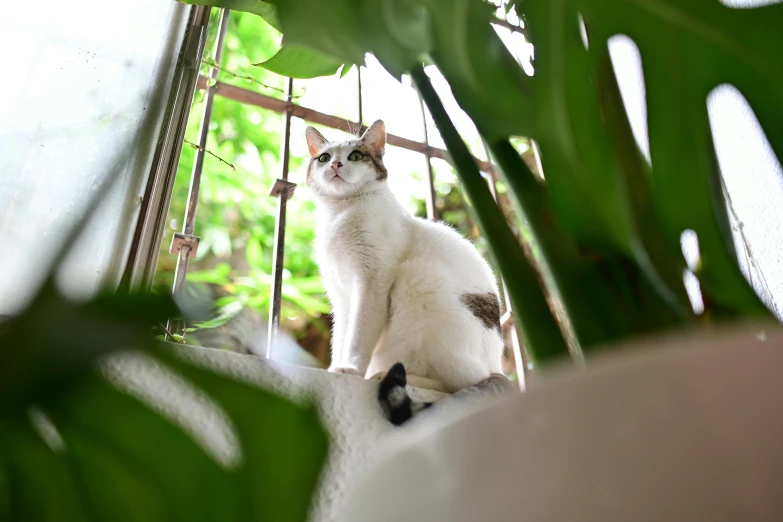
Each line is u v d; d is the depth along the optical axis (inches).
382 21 26.1
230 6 37.6
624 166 20.4
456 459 14.3
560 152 20.7
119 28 60.2
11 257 45.8
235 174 151.6
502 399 14.4
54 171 50.9
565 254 20.3
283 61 42.1
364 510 15.7
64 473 15.9
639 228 19.7
